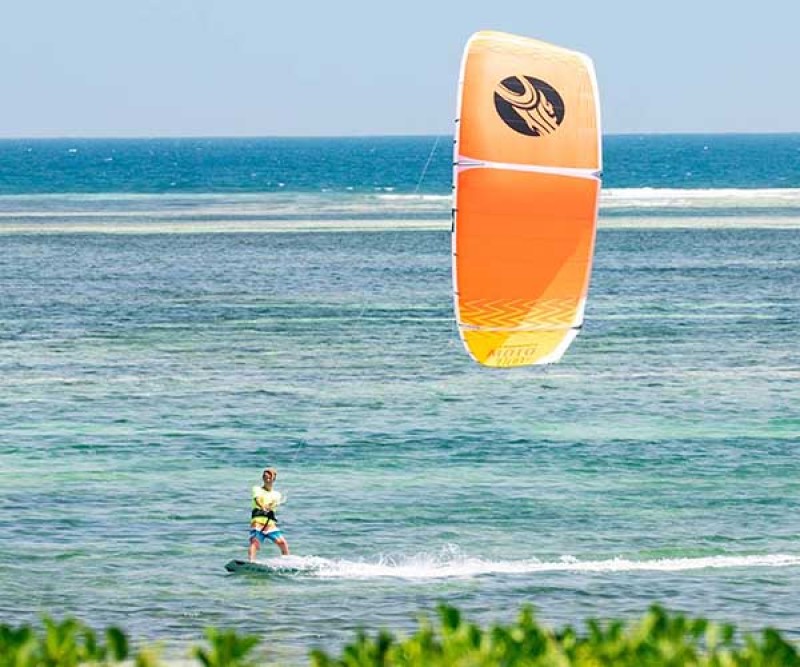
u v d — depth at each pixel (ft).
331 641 224.53
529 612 110.63
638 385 468.34
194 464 354.54
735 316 640.17
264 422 407.44
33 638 108.47
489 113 192.54
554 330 200.85
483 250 195.00
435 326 617.21
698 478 339.57
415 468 350.84
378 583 258.37
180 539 287.07
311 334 593.42
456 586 255.91
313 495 323.37
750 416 415.64
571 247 198.29
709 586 255.29
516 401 441.27
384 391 458.91
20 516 302.04
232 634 109.09
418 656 104.47
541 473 345.72
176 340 575.79
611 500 318.86
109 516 303.27
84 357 529.04
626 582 258.16
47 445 374.43
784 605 243.60
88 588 253.24
